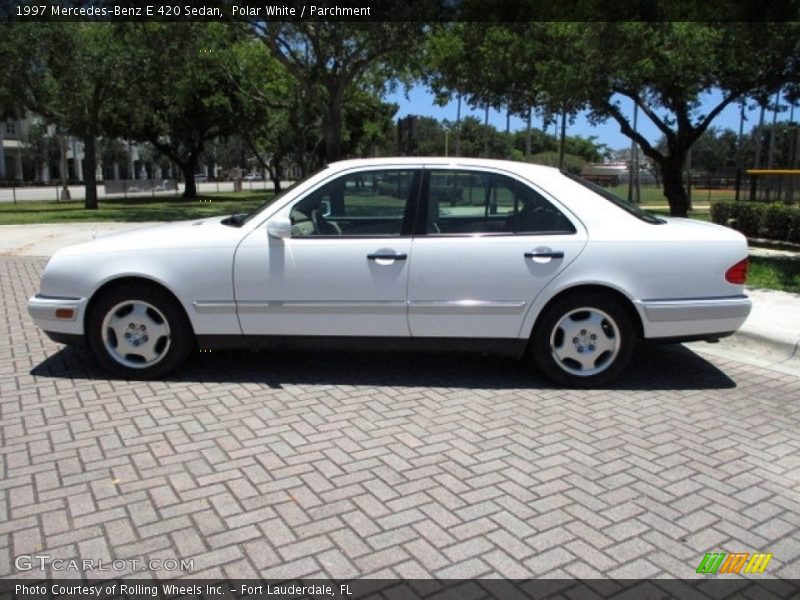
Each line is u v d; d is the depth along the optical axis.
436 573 3.13
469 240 5.43
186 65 24.95
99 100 29.92
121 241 5.66
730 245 5.47
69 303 5.58
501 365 6.21
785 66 12.45
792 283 9.89
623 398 5.42
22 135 87.00
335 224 5.59
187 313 5.56
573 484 3.98
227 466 4.14
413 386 5.63
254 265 5.48
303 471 4.09
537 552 3.30
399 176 5.55
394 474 4.06
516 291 5.41
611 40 11.66
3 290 9.63
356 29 19.36
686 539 3.44
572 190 5.56
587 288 5.48
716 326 5.50
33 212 27.41
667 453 4.41
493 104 18.77
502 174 5.52
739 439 4.65
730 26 10.59
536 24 15.16
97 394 5.37
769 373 6.12
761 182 18.16
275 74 32.34
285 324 5.55
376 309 5.46
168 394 5.38
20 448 4.37
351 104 34.16
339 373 5.94
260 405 5.16
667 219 6.09
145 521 3.53
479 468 4.16
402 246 5.42
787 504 3.80
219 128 43.78
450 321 5.48
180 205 34.56
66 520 3.53
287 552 3.28
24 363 6.15
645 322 5.45
